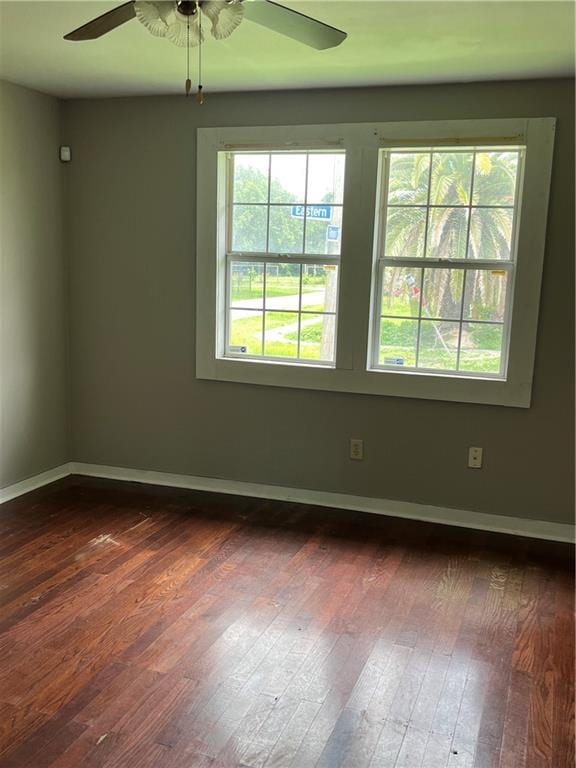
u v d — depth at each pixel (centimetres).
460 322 370
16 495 408
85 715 213
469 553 342
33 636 256
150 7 197
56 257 426
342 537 358
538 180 339
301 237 391
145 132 404
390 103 359
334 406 394
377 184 366
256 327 409
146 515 382
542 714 219
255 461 416
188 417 425
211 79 353
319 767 194
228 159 396
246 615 275
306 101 372
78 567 314
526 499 367
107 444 446
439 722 214
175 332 419
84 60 326
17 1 248
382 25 263
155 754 197
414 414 380
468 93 346
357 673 238
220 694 225
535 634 267
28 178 397
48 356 427
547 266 345
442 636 264
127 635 258
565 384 352
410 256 373
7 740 202
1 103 371
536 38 275
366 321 378
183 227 406
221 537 354
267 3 193
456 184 360
